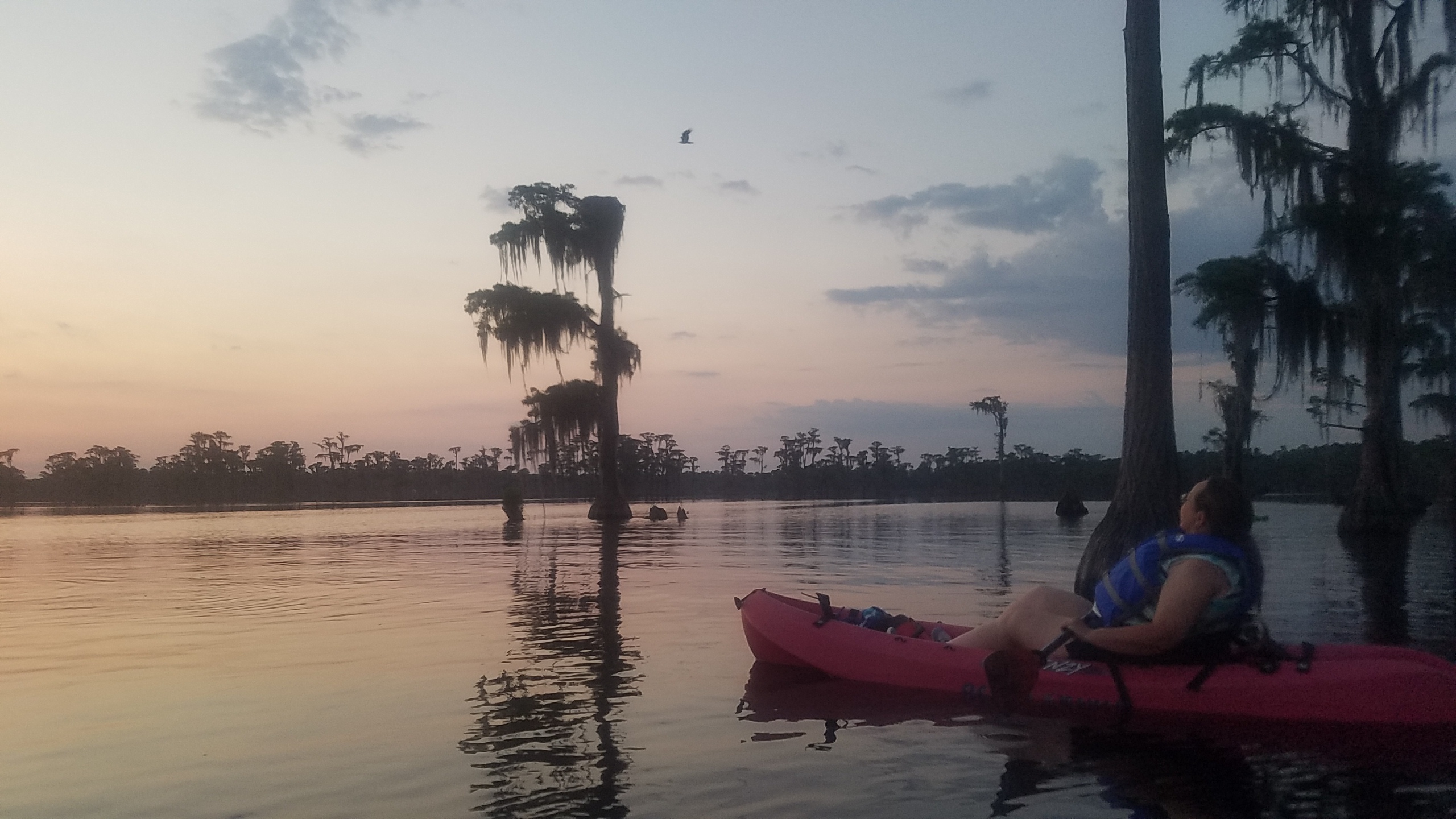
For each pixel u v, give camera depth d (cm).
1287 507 3088
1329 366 1833
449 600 884
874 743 390
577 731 413
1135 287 912
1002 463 5769
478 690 493
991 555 1346
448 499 7862
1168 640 410
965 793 329
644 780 344
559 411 3281
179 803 328
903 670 495
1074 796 324
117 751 390
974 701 462
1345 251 1733
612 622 727
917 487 7575
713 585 991
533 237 3362
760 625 561
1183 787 330
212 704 472
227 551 1641
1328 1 1830
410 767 362
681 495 7962
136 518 3619
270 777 354
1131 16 936
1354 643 586
